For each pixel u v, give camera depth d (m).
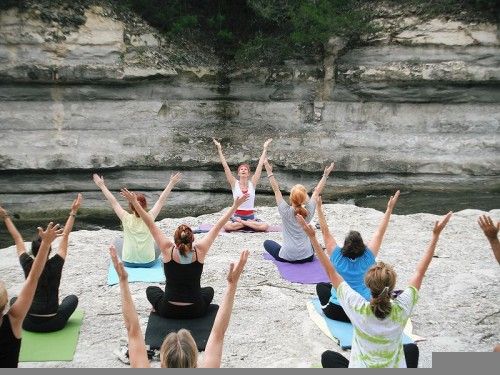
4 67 22.66
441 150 24.47
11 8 22.53
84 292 9.13
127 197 7.61
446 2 24.30
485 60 24.03
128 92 24.11
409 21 24.23
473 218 13.72
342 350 7.48
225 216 7.70
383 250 11.35
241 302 8.84
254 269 10.09
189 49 24.92
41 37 22.80
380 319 5.41
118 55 23.53
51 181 23.64
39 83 23.23
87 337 7.75
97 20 23.36
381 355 5.46
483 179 24.50
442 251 11.38
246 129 24.86
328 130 24.66
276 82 24.73
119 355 7.21
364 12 24.62
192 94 24.77
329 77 24.52
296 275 9.79
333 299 8.05
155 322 7.57
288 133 24.69
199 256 7.51
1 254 10.96
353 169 24.28
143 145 23.97
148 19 25.12
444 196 23.98
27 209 23.44
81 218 23.50
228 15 25.97
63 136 23.47
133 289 9.16
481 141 24.53
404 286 9.53
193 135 24.44
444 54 24.11
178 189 24.23
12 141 23.09
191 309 7.61
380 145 24.47
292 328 8.10
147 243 9.90
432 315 8.57
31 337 7.57
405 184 24.50
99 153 23.52
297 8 24.73
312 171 24.11
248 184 12.68
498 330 8.18
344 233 12.45
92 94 23.77
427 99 24.52
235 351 7.47
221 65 25.08
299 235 10.14
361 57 24.44
